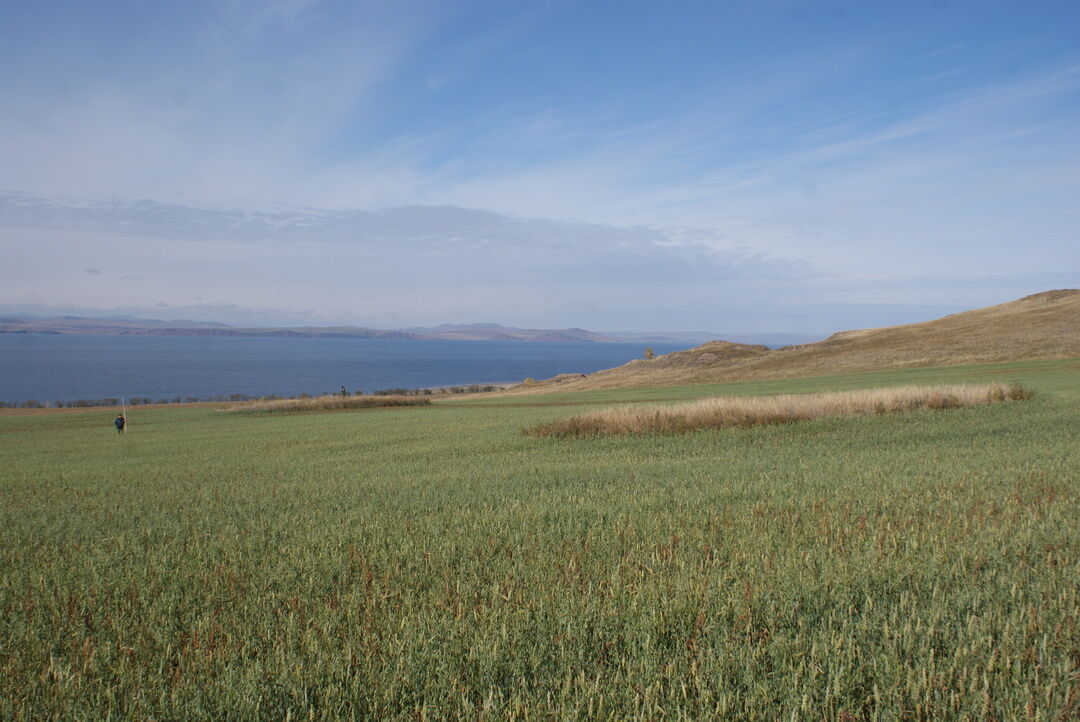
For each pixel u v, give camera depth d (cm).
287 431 3002
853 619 411
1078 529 589
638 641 389
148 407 6519
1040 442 1315
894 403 2111
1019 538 562
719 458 1314
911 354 6456
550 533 657
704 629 400
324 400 5228
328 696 336
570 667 357
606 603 443
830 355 7250
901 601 424
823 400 2089
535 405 4922
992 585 455
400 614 443
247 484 1225
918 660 355
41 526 855
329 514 849
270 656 387
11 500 1128
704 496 856
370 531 714
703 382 6894
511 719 310
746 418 1948
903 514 700
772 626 400
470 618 431
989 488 833
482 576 529
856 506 749
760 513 737
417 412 4484
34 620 461
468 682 351
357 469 1410
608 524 698
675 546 596
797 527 653
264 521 817
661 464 1253
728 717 314
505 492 976
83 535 784
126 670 377
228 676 360
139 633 428
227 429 3412
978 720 306
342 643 404
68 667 370
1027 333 6538
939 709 314
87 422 4559
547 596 461
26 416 5266
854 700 326
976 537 581
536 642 393
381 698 337
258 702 333
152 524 830
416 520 773
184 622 450
